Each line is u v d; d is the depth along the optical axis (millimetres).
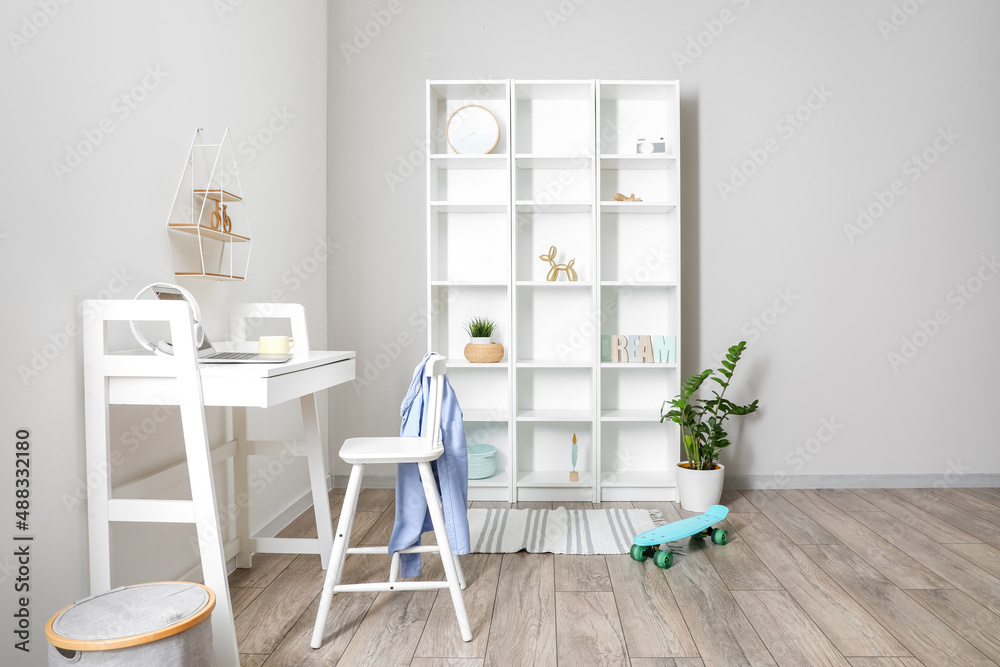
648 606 1966
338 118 3350
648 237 3320
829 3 3289
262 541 2297
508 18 3311
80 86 1544
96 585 1557
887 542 2523
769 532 2648
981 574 2199
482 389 3361
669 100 3254
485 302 3348
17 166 1354
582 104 3299
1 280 1318
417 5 3324
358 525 2775
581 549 2447
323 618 1736
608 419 3062
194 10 2066
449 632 1811
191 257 2072
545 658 1668
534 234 3332
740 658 1662
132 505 1541
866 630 1807
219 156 2150
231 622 1520
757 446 3346
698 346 3328
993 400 3332
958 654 1680
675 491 3117
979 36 3295
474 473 3143
